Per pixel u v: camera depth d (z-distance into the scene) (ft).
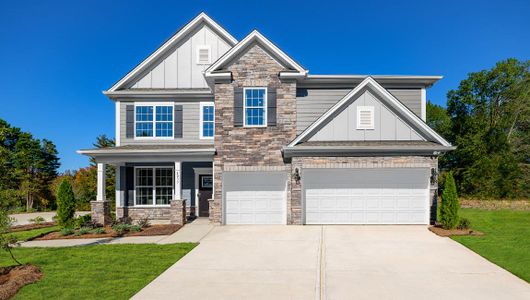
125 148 57.21
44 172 132.77
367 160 50.62
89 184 111.04
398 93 60.13
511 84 120.98
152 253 35.91
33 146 129.29
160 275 28.53
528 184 103.09
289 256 34.42
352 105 52.34
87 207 104.73
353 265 31.09
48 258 33.96
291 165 52.54
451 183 46.98
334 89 58.49
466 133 113.91
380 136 52.06
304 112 58.23
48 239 44.50
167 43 64.59
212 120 63.93
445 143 50.31
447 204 46.68
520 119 121.49
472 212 67.31
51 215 84.02
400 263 31.63
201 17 65.00
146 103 63.82
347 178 51.83
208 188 63.67
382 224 51.37
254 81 54.24
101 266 31.14
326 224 51.80
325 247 38.01
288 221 52.44
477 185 98.17
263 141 53.83
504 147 108.47
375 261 32.32
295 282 26.66
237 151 53.88
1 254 35.81
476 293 24.27
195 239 43.04
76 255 35.22
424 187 51.11
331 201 51.93
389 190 51.44
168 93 63.10
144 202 63.16
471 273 28.66
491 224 51.72
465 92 127.85
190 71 65.21
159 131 63.72
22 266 30.37
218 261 32.81
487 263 31.50
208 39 65.57
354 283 26.30
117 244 40.47
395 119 52.21
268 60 54.39
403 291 24.61
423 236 43.37
